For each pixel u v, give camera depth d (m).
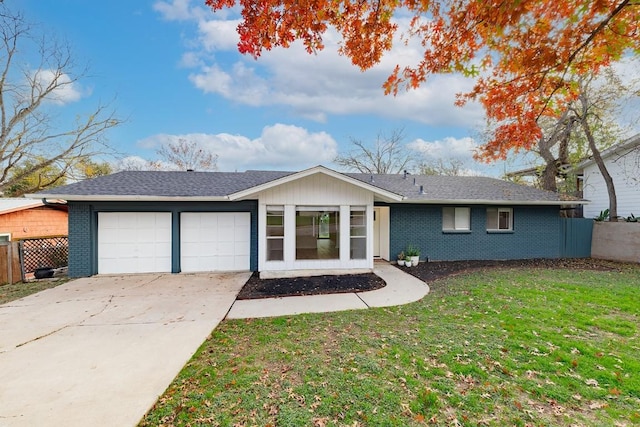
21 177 16.55
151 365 3.96
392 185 13.41
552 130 14.27
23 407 3.08
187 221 10.05
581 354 4.07
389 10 3.55
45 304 6.65
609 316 5.52
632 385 3.34
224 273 9.89
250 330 5.18
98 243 9.61
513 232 12.55
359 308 6.36
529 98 4.00
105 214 9.63
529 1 2.67
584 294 6.98
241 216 10.32
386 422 2.85
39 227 12.80
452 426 2.80
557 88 3.79
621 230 12.16
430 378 3.59
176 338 4.84
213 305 6.59
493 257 12.42
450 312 5.94
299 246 9.31
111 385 3.48
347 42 3.88
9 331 5.12
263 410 3.04
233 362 4.03
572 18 2.97
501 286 7.81
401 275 9.48
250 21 3.33
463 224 12.35
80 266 9.39
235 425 2.84
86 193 9.30
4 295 7.39
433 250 12.02
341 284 8.31
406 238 11.88
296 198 9.27
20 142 16.06
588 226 13.12
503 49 3.49
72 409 3.05
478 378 3.57
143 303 6.73
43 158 16.86
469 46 3.63
